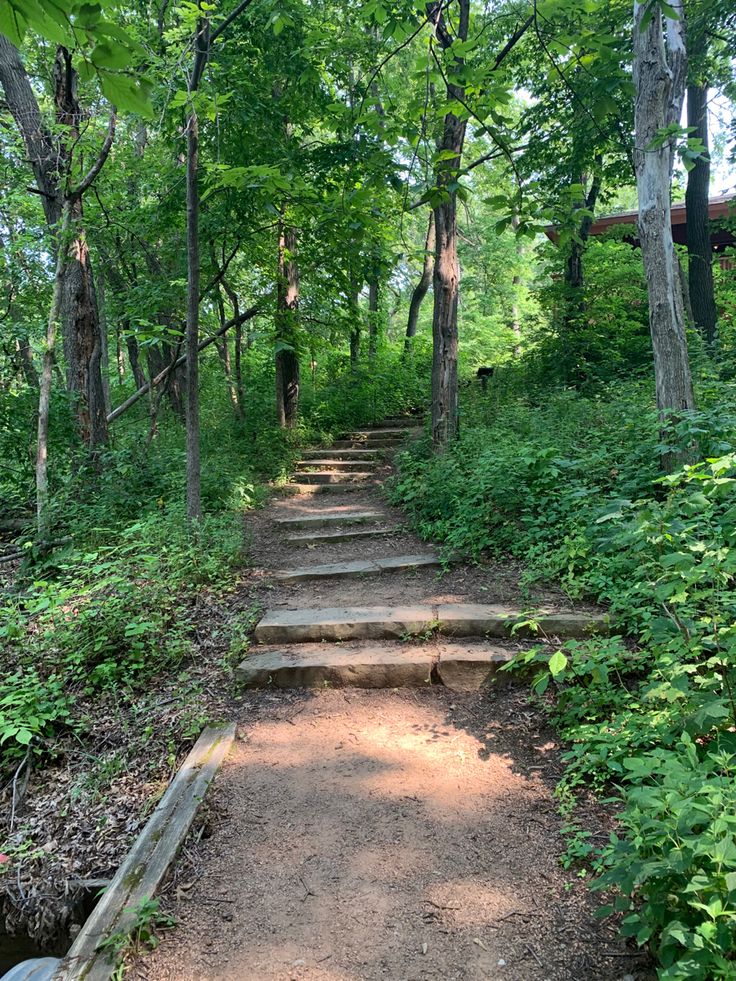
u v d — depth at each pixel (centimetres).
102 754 347
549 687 354
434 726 346
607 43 349
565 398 895
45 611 477
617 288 1249
